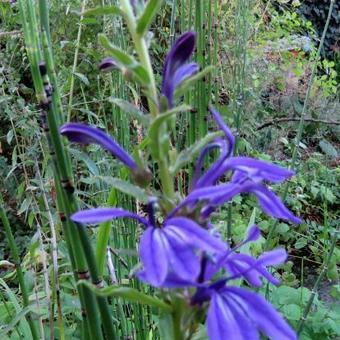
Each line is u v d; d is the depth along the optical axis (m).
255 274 0.12
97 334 0.15
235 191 0.12
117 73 0.23
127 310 0.25
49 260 0.26
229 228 0.23
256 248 0.36
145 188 0.13
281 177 0.12
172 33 0.24
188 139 0.23
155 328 0.24
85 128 0.13
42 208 0.28
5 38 0.39
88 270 0.15
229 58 0.44
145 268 0.10
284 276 0.37
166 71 0.12
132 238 0.22
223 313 0.11
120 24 0.23
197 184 0.12
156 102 0.12
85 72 0.40
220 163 0.12
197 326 0.13
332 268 0.37
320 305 0.32
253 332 0.10
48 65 0.15
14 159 0.29
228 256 0.12
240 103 0.29
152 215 0.12
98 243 0.16
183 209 0.12
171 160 0.13
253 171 0.12
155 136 0.12
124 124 0.23
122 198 0.22
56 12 0.40
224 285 0.11
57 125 0.14
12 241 0.21
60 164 0.14
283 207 0.12
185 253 0.10
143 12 0.12
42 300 0.25
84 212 0.11
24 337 0.25
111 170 0.29
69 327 0.27
